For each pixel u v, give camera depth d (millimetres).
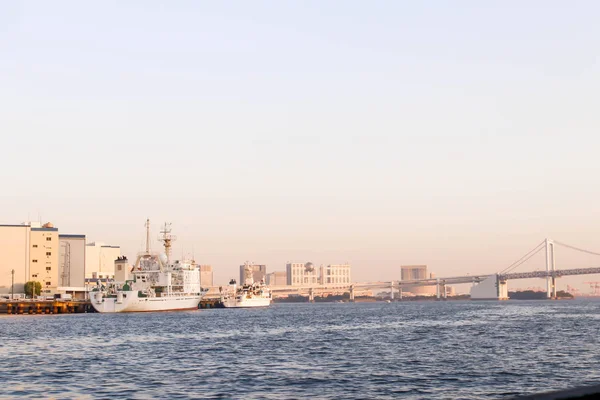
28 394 57062
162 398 54469
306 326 156250
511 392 55344
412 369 70250
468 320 179875
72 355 88062
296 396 54469
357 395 54562
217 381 63156
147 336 122875
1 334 130875
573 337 110500
